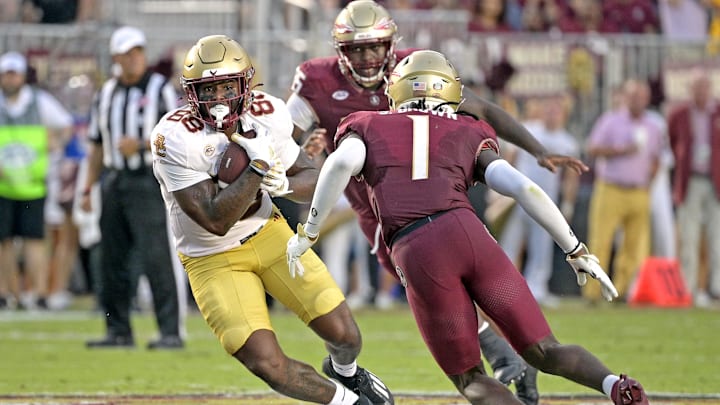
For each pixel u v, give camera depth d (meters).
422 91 16.31
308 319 16.77
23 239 38.81
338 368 17.61
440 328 15.39
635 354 28.03
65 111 39.62
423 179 15.67
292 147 17.17
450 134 15.91
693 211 40.81
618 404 14.42
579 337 31.59
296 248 16.02
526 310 15.30
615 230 40.75
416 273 15.38
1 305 39.16
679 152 40.69
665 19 47.94
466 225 15.42
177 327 29.06
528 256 40.66
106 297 29.22
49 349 29.00
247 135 16.70
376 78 19.50
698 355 27.91
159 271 28.72
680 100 43.59
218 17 45.59
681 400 20.70
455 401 20.72
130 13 46.72
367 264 40.59
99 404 20.47
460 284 15.46
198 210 16.14
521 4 46.16
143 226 28.52
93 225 37.25
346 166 15.63
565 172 40.78
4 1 45.78
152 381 23.50
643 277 41.00
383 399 17.94
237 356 16.12
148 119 28.28
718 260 40.91
